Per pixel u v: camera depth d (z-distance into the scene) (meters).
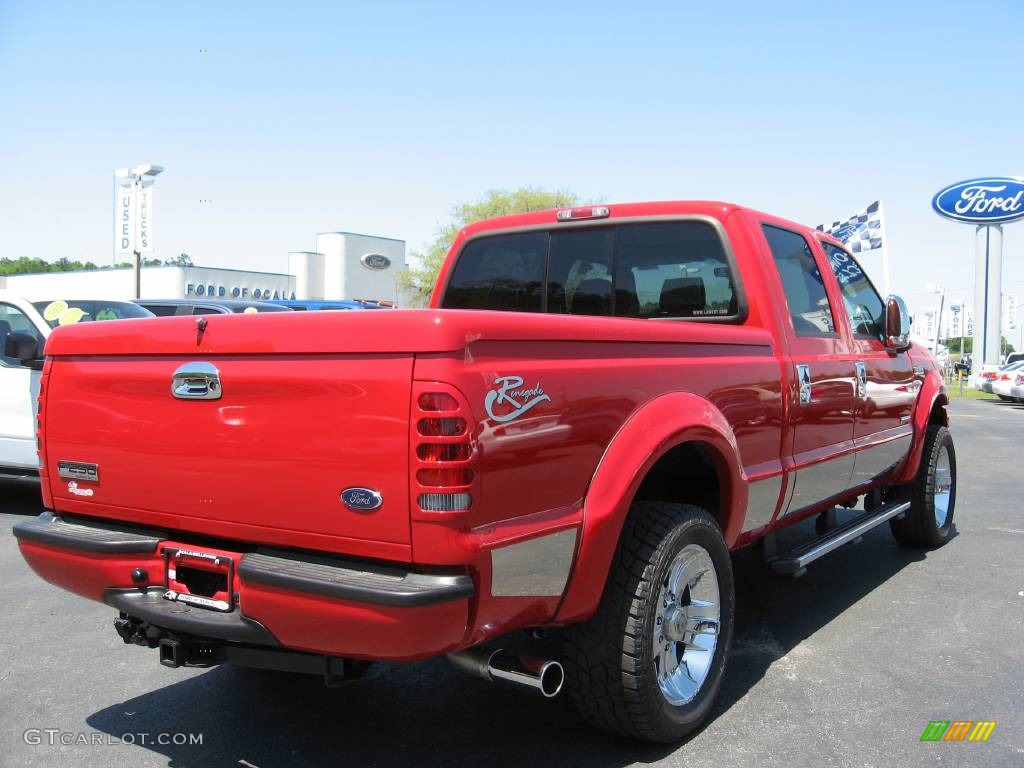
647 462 3.01
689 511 3.29
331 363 2.56
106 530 3.15
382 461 2.46
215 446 2.79
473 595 2.49
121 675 4.02
